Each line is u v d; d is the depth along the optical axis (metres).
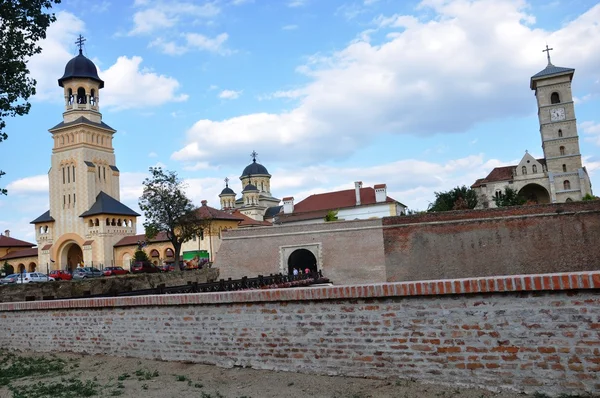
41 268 84.62
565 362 7.53
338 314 9.50
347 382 9.02
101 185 86.19
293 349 9.96
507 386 7.91
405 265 45.06
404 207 90.12
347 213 86.25
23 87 18.50
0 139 18.30
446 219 44.94
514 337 7.92
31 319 14.63
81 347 13.41
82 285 32.50
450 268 44.00
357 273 46.16
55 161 86.50
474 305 8.27
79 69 88.25
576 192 82.81
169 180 57.06
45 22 18.77
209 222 60.97
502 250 43.09
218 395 8.80
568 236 41.84
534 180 84.50
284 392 8.78
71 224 83.50
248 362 10.52
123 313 12.64
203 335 11.20
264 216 128.62
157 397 8.95
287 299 10.05
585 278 7.40
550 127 86.25
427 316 8.65
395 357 8.88
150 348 12.05
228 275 49.66
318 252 47.56
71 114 86.56
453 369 8.36
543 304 7.75
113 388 9.78
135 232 85.56
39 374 11.60
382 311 9.06
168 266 64.56
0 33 17.77
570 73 85.50
